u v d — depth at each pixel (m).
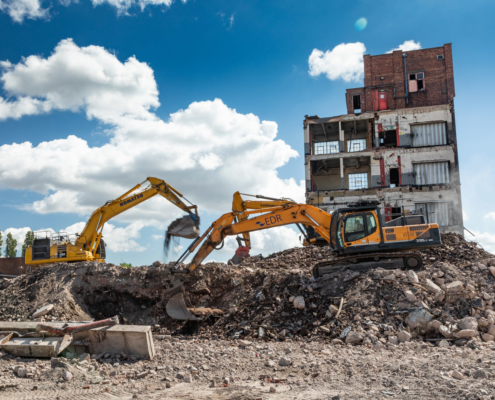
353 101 43.34
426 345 9.43
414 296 11.21
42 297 16.48
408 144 37.91
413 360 7.51
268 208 15.26
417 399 5.34
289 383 6.61
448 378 6.03
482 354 7.83
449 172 36.84
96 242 20.42
